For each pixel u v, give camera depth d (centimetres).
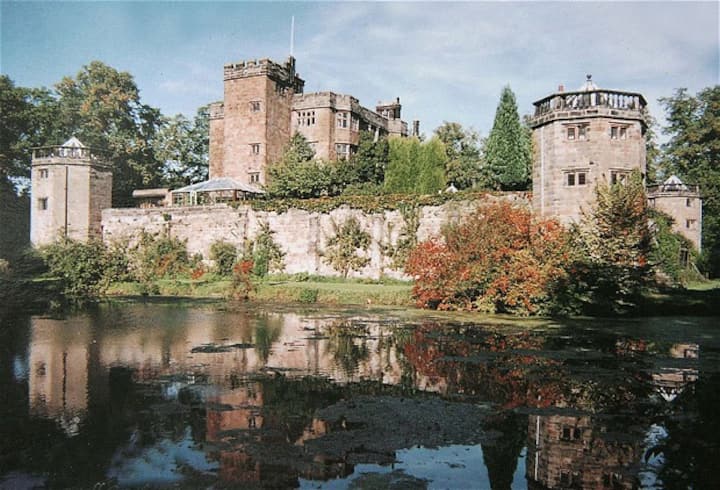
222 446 995
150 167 6225
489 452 978
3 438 1037
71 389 1372
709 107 5416
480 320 2658
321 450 980
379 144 4641
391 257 3919
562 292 2783
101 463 923
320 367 1620
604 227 2764
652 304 2923
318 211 4169
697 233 4622
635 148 3152
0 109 5269
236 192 4944
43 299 3675
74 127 5753
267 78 5091
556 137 3186
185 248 4619
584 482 859
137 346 1950
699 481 866
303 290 3528
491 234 2933
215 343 2011
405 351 1862
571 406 1242
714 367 1633
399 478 869
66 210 4712
